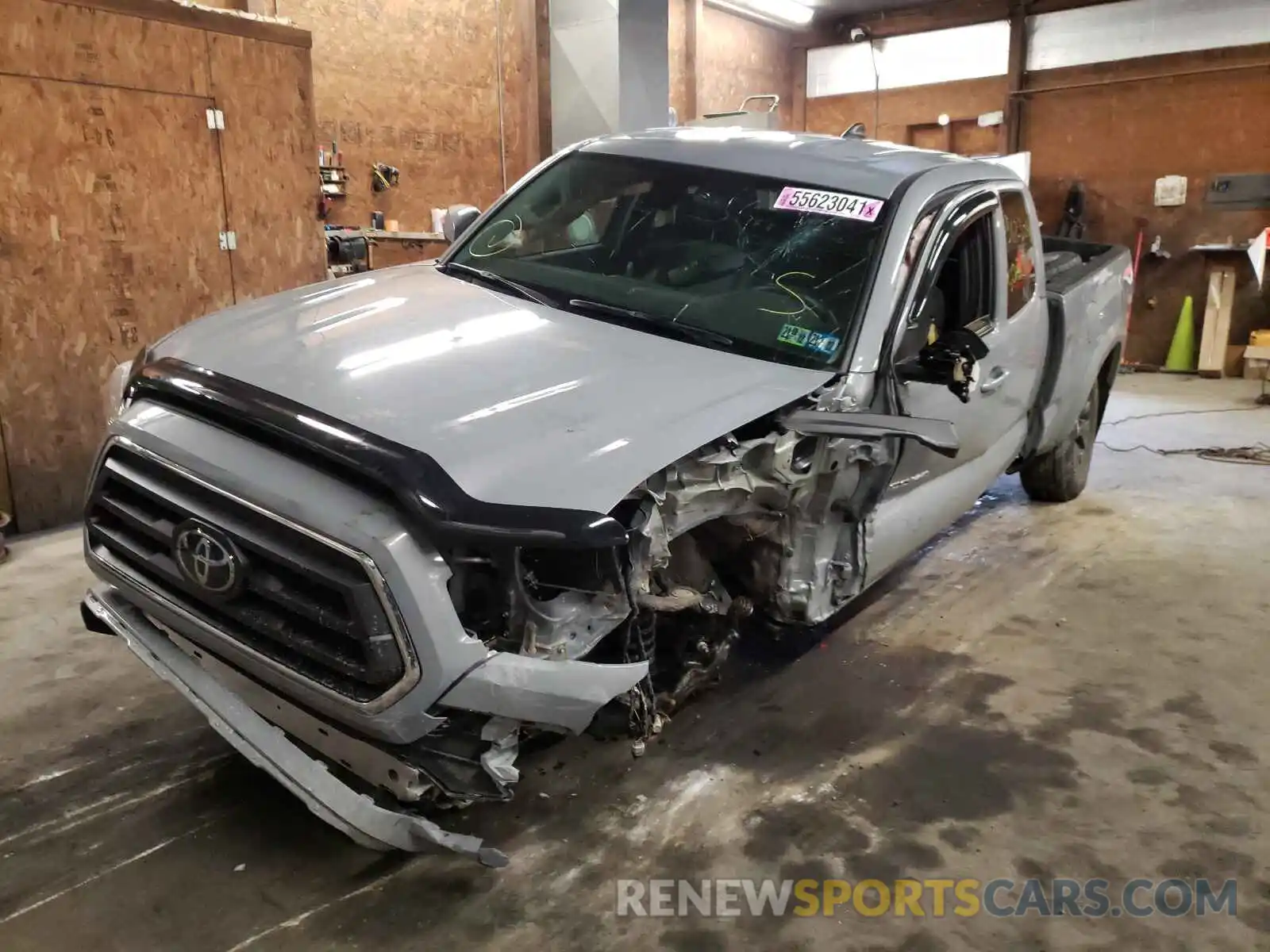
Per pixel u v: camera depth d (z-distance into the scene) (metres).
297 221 6.12
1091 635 4.10
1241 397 9.33
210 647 2.32
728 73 11.73
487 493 2.05
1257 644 4.04
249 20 5.70
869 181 3.45
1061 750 3.20
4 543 4.71
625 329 3.03
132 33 5.18
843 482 2.96
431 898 2.41
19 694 3.30
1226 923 2.44
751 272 3.25
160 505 2.35
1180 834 2.78
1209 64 10.18
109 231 5.23
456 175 8.20
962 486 4.02
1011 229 4.11
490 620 2.14
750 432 2.63
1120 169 10.89
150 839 2.59
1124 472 6.71
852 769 3.05
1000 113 11.50
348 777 2.40
